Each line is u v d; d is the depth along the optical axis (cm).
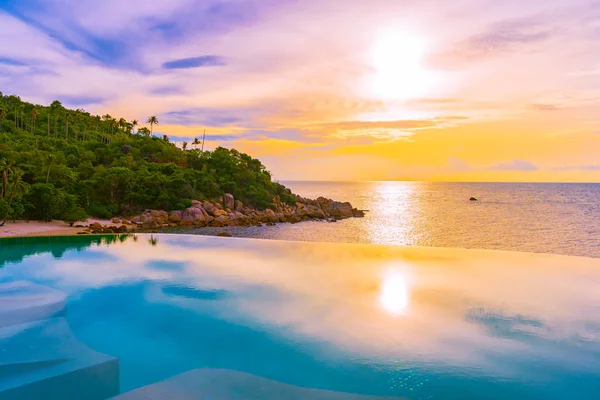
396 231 4244
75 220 3803
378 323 602
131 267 954
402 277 849
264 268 939
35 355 457
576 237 3734
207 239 1352
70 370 432
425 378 445
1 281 833
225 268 940
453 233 4078
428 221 5266
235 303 701
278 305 685
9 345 484
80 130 8200
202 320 627
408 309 657
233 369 481
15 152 4581
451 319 611
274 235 3875
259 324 609
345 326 591
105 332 590
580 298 704
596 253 2945
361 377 450
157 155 6769
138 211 4681
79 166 5116
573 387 423
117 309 677
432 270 910
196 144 8200
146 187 4866
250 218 4925
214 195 5591
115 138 7912
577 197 11231
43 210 3678
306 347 530
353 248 1169
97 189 4703
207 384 425
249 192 5891
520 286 778
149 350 538
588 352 497
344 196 13200
